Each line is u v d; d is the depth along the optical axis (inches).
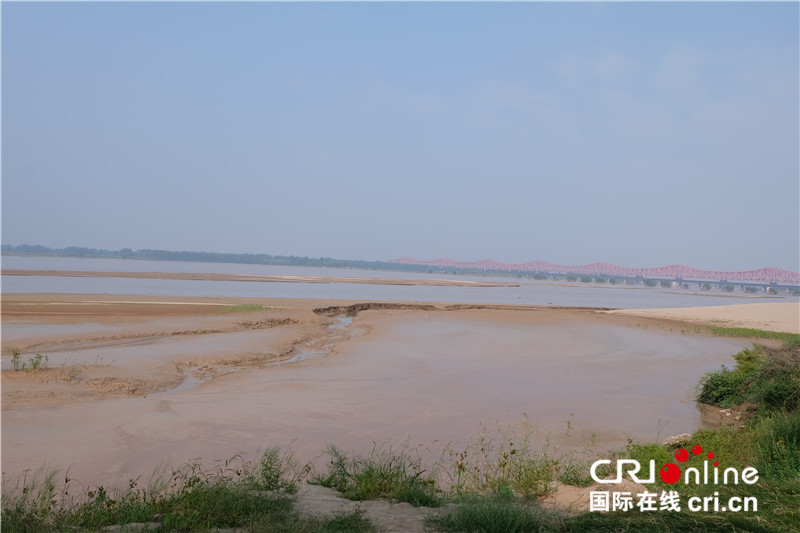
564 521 230.4
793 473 303.3
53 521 237.5
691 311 2001.7
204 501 252.4
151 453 413.4
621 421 539.5
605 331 1347.2
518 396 635.5
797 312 1947.6
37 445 418.0
